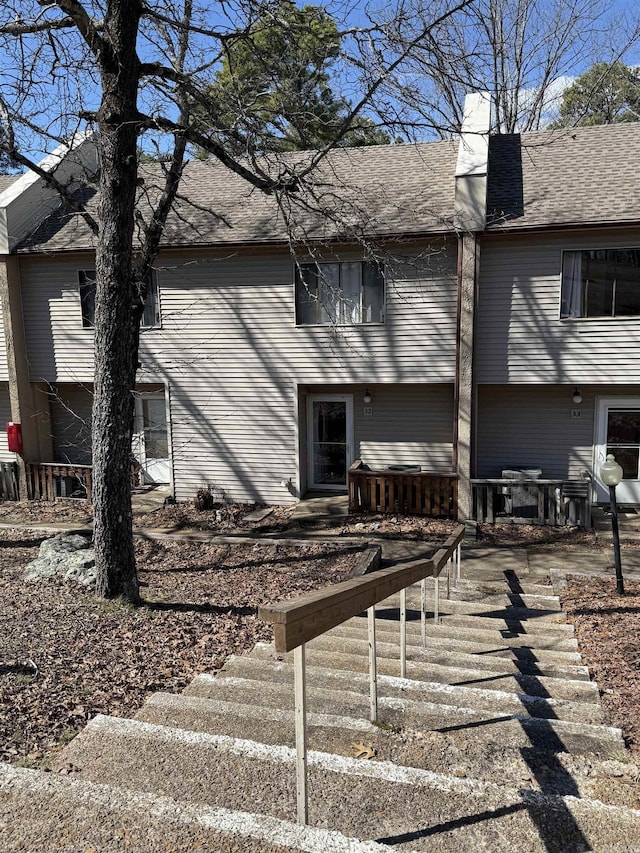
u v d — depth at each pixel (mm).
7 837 2445
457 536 8109
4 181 18047
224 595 8266
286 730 3830
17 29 8094
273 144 10320
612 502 8648
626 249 12039
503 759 3520
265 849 2334
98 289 7523
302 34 9406
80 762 3350
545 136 15039
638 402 13555
